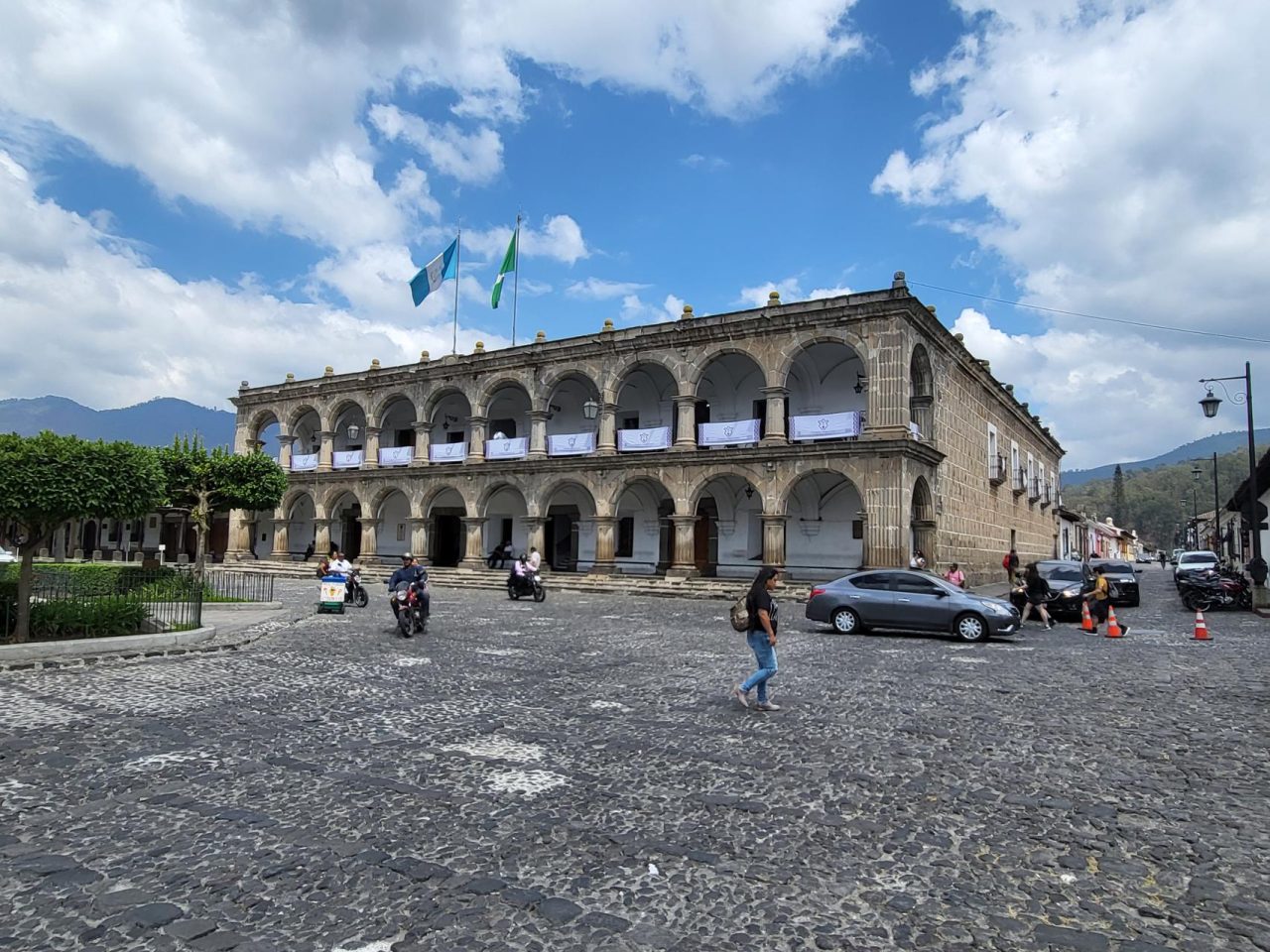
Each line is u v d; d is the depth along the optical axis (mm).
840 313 26203
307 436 45688
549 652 14008
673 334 29672
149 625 14578
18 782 6207
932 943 3982
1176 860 5062
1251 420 23734
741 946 3926
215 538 46594
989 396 37719
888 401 25438
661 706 9414
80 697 9367
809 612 18156
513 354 34062
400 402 41094
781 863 4941
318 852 4984
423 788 6250
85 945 3799
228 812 5656
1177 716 9094
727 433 28750
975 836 5422
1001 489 39344
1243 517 35719
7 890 4379
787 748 7570
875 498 25375
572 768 6871
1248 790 6430
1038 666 12852
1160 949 3947
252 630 16125
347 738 7734
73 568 21594
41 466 11867
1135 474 194000
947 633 17344
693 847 5164
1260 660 13562
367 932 3988
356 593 22766
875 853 5117
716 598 26734
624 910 4285
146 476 13422
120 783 6234
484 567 34469
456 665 12258
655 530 33625
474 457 35000
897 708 9406
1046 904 4430
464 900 4363
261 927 4020
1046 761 7238
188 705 9078
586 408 32000
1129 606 26469
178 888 4449
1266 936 4090
